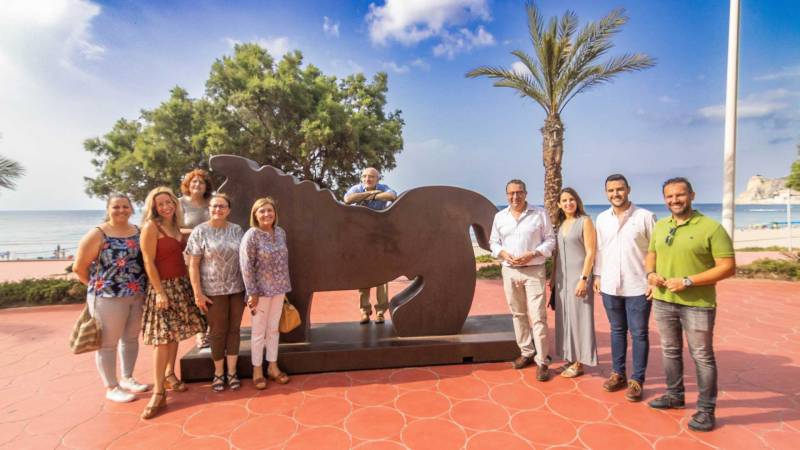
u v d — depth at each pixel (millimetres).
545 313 3404
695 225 2551
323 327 4336
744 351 4023
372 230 3938
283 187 3799
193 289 3107
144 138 11211
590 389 3232
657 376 3467
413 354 3742
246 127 11602
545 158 9781
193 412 2920
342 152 12430
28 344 4645
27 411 2963
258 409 2957
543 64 9359
